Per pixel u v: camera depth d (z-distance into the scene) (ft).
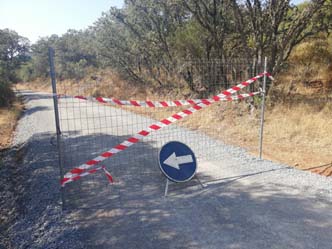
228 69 31.94
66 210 12.94
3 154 26.17
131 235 10.70
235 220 11.35
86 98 13.47
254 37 34.60
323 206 12.10
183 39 46.16
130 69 68.90
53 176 17.57
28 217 12.73
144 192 14.47
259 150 19.33
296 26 33.37
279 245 9.62
